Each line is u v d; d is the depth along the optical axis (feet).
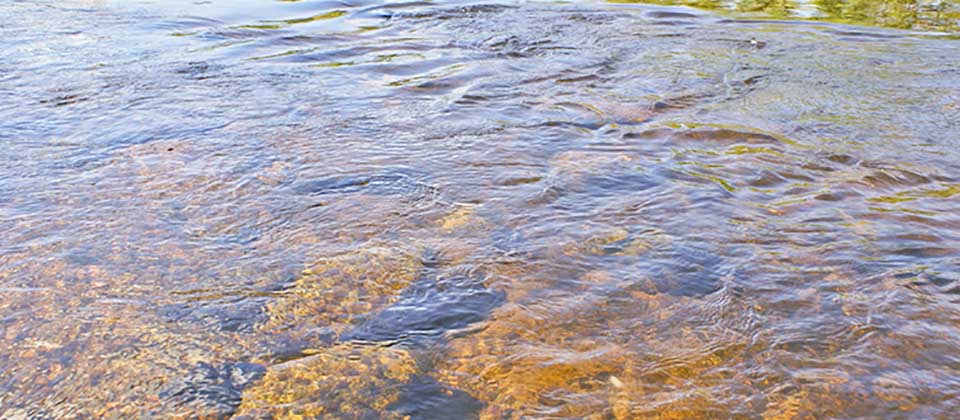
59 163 14.32
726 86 20.66
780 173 14.43
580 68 22.47
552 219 12.31
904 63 23.12
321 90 19.90
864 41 26.27
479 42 26.02
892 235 11.80
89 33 25.80
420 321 9.46
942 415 7.78
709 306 9.79
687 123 17.47
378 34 27.48
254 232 11.71
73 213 12.19
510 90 20.21
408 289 10.17
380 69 22.38
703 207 12.80
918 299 9.92
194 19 29.04
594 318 9.54
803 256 11.10
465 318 9.53
